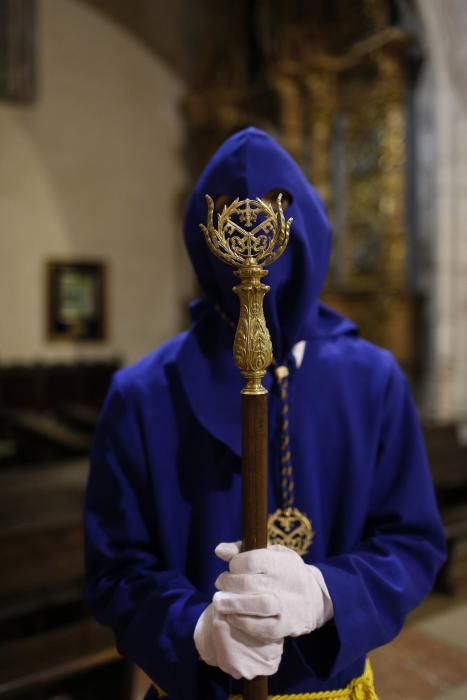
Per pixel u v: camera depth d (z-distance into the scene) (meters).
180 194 9.69
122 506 1.13
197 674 0.93
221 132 8.91
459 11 5.57
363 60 6.53
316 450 1.15
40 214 8.80
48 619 3.24
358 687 1.09
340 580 0.97
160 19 9.44
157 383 1.18
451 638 3.37
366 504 1.15
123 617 1.03
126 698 2.47
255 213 0.90
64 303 8.97
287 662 1.03
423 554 1.11
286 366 1.15
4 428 7.30
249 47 8.59
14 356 8.66
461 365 5.97
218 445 1.12
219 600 0.86
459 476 4.51
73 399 8.69
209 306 1.25
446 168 5.84
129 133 9.36
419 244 6.18
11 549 2.59
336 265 6.99
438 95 5.83
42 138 8.77
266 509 0.90
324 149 6.98
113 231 9.32
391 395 1.21
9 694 2.14
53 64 8.80
